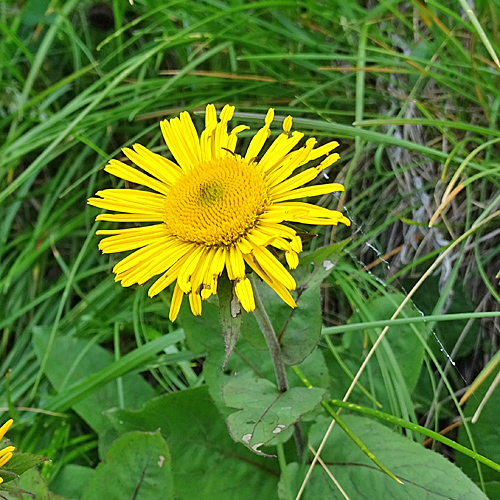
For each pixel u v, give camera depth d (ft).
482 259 0.80
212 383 0.72
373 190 0.91
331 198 0.92
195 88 0.99
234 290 0.51
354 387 0.78
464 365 0.80
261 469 0.73
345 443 0.67
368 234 0.85
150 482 0.65
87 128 0.96
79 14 1.12
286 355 0.62
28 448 0.82
